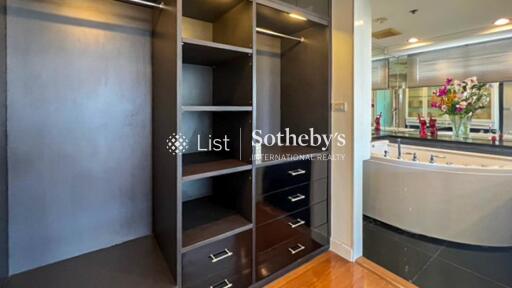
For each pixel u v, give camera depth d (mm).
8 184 1389
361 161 2170
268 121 2533
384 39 4027
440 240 2451
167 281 1439
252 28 1653
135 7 1729
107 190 1709
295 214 2035
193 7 1757
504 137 3572
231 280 1671
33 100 1438
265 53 2471
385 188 2766
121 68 1708
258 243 1799
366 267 2080
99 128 1655
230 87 1881
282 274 1973
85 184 1630
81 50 1567
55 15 1479
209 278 1569
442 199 2406
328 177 2271
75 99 1565
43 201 1499
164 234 1630
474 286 1861
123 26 1697
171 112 1459
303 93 2393
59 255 1567
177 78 1376
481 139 3504
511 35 3477
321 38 2205
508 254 2242
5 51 1346
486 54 3758
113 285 1391
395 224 2709
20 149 1412
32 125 1441
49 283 1384
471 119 3738
